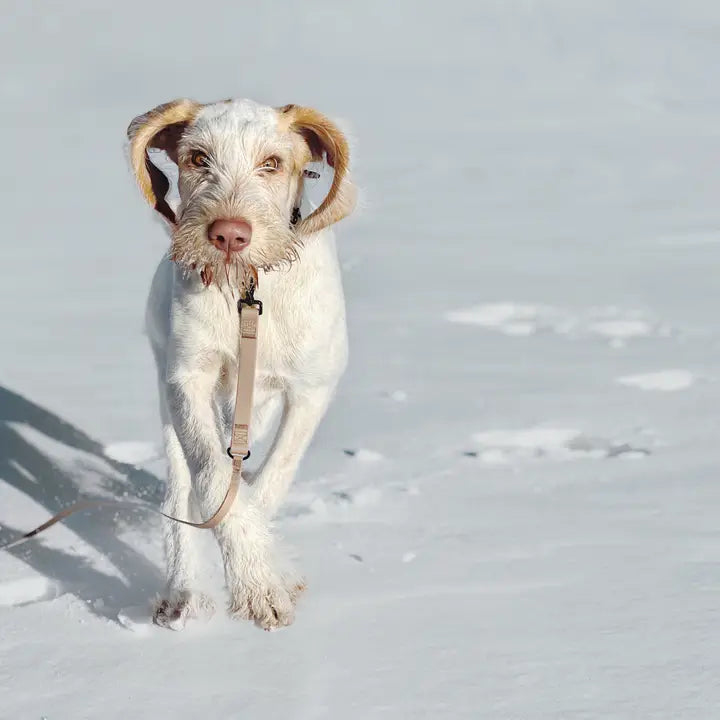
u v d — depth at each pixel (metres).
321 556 7.21
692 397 11.21
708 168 31.91
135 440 10.23
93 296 17.61
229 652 5.91
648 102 57.25
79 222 25.64
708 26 100.25
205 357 6.81
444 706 5.32
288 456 7.08
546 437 10.02
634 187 28.39
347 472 9.05
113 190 31.16
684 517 7.86
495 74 75.81
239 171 6.34
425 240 21.42
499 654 5.82
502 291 16.72
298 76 77.88
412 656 5.82
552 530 7.65
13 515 8.29
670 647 5.85
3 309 16.55
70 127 50.47
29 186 31.67
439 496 8.43
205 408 6.81
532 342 13.78
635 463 9.16
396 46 100.31
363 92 66.31
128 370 13.05
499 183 29.80
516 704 5.32
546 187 28.86
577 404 11.01
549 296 16.38
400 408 10.99
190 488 6.78
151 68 86.56
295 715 5.27
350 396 11.48
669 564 6.97
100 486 9.06
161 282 7.46
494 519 7.89
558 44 92.50
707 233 21.61
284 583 6.39
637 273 17.98
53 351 13.99
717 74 72.50
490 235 21.92
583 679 5.54
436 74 77.12
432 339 14.00
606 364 12.59
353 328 14.62
